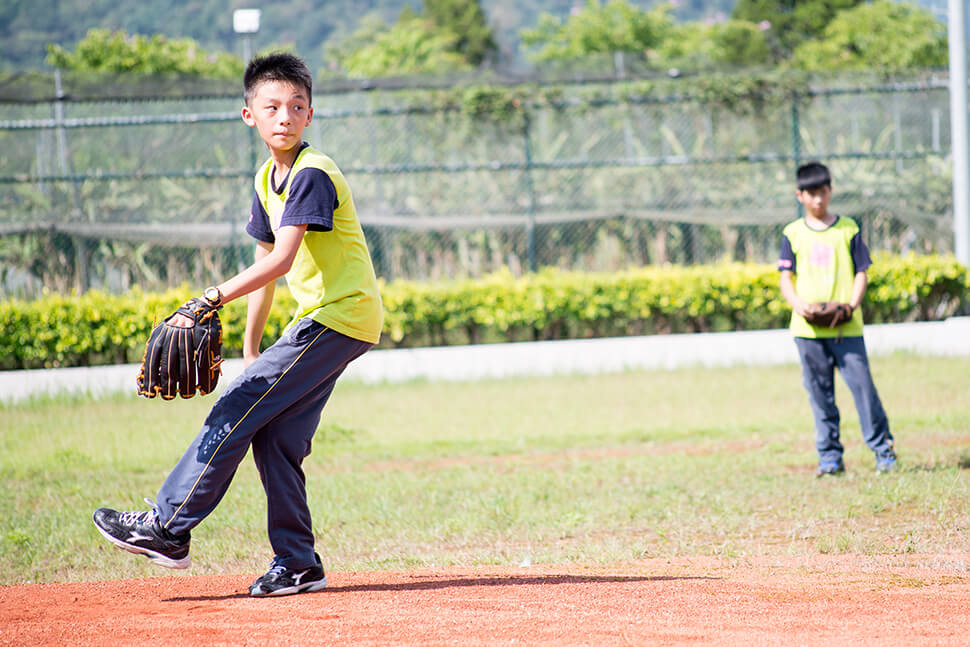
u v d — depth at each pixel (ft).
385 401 99.45
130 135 130.82
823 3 287.89
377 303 32.40
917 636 25.58
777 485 56.75
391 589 33.37
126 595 33.45
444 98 134.82
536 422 85.51
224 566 43.42
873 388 58.44
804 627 26.66
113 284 128.57
